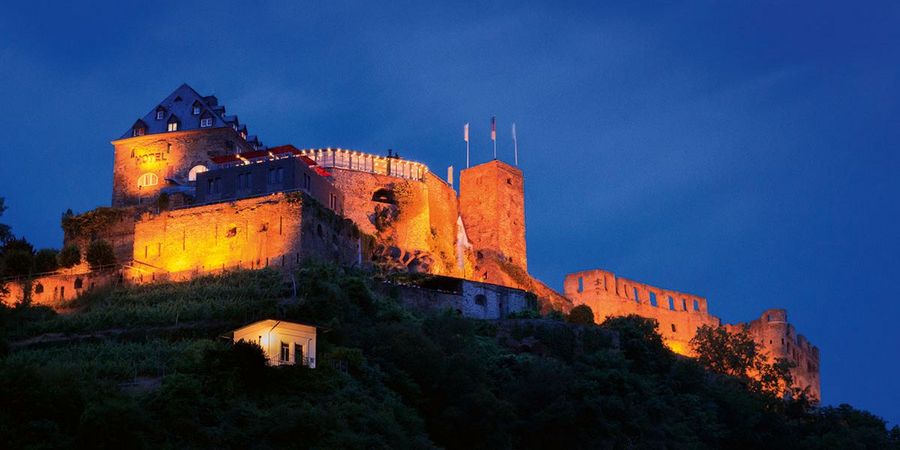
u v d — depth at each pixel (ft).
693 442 362.74
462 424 306.14
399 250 452.76
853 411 440.45
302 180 412.36
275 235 390.42
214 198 416.46
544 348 385.70
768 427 400.26
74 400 255.70
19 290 400.88
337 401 284.41
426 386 315.99
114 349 320.29
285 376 287.07
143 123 473.26
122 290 385.70
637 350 408.05
